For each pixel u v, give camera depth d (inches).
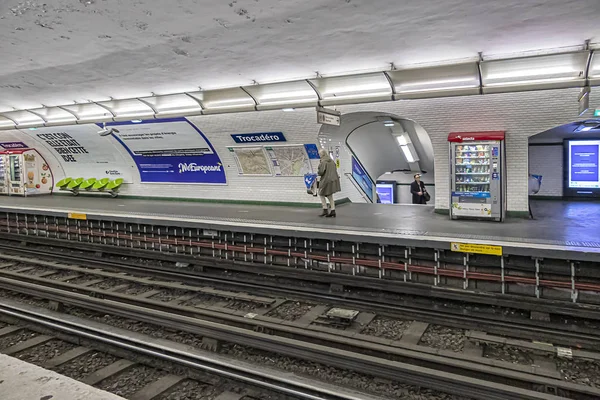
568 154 570.9
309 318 290.8
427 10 215.3
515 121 396.5
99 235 522.3
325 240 367.2
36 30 236.2
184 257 441.4
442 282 316.2
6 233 619.2
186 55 295.0
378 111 447.5
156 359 226.7
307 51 289.7
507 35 256.2
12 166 798.5
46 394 113.4
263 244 399.9
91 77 367.9
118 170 716.7
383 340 238.2
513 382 192.5
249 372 206.4
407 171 795.4
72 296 318.7
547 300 273.9
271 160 548.1
